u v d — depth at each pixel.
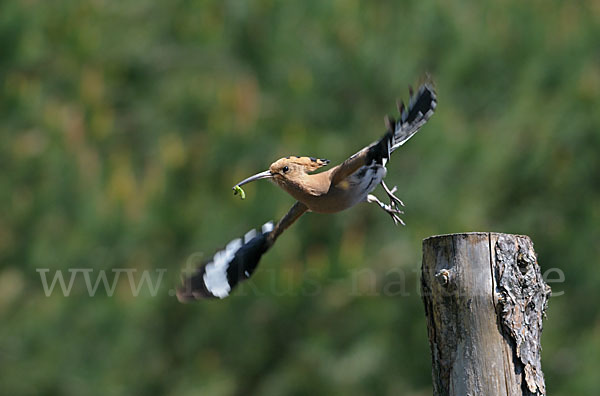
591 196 14.73
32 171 13.62
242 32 16.09
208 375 12.81
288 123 14.45
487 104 15.14
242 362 13.38
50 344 12.45
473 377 6.22
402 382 13.28
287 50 15.48
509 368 6.21
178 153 13.87
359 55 14.67
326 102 14.83
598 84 15.02
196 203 13.37
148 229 13.20
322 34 15.29
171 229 13.20
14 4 15.00
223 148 13.89
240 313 13.20
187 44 17.09
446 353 6.33
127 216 13.08
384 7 15.63
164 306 13.20
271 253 12.93
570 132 14.70
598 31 15.22
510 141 14.30
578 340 13.71
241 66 16.14
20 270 12.98
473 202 13.62
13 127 14.31
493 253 6.31
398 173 13.98
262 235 7.57
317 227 13.70
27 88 14.68
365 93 14.77
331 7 15.47
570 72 15.05
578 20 15.52
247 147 13.91
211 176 13.89
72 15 16.70
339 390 13.00
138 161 16.44
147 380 12.91
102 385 12.37
